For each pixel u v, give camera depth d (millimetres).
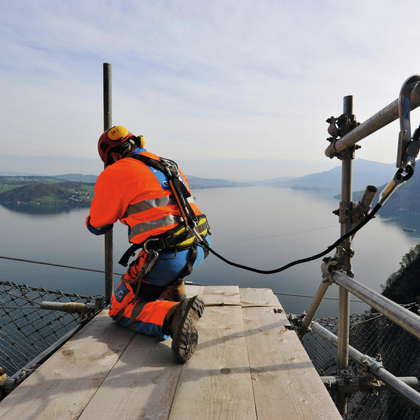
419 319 1107
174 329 1798
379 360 2090
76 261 193125
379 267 182000
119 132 2158
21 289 3189
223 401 1479
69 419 1380
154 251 1919
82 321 2609
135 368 1786
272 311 2629
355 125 1859
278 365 1794
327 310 110562
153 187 1959
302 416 1365
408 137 1055
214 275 175250
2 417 1398
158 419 1364
